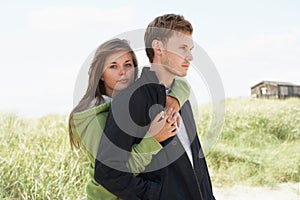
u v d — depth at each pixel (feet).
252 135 19.84
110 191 5.82
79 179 14.14
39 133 16.65
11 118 17.54
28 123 17.75
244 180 17.56
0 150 15.10
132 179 5.76
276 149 19.15
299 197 16.29
